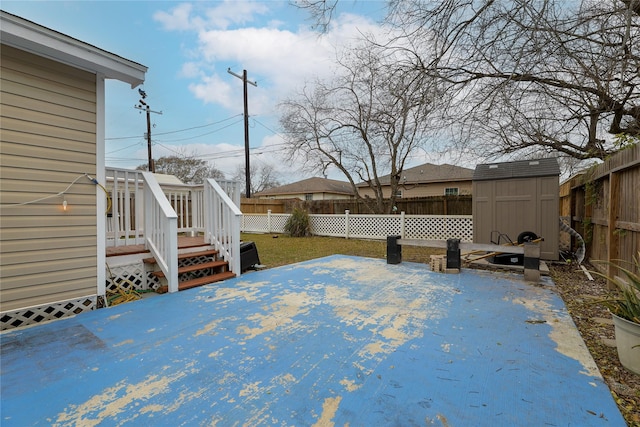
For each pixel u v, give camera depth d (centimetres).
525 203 583
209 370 209
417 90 445
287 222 1230
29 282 304
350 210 1340
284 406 170
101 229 354
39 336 265
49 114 315
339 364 215
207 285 429
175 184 595
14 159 295
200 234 670
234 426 155
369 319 300
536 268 444
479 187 621
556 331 270
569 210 715
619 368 212
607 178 464
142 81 373
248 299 365
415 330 273
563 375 200
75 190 335
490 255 554
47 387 190
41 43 289
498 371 205
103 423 158
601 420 158
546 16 344
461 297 371
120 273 400
